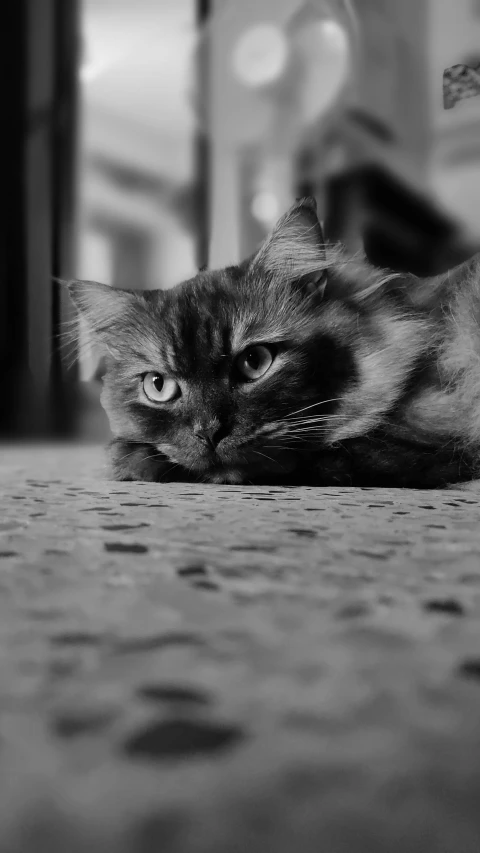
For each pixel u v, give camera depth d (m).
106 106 0.81
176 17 0.73
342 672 0.10
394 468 0.36
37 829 0.06
